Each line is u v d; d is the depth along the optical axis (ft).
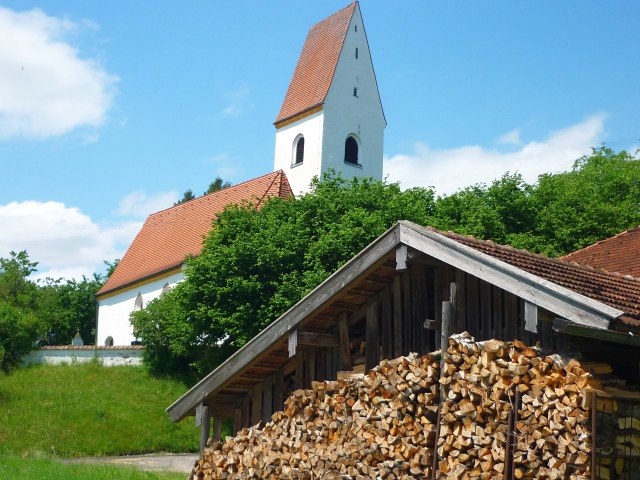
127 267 166.61
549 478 27.17
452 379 30.76
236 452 40.32
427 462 31.42
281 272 103.24
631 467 27.91
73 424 92.94
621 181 150.82
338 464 34.30
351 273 35.96
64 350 119.96
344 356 38.93
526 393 28.45
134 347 118.42
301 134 157.99
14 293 170.81
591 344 30.48
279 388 42.22
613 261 49.24
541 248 117.50
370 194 112.37
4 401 98.37
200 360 113.91
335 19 163.22
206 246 112.47
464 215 116.78
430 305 36.42
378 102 163.32
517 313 31.58
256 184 151.12
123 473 59.93
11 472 57.62
